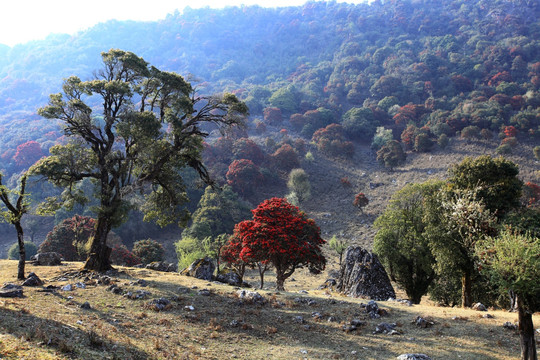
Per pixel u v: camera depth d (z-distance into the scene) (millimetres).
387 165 125125
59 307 15891
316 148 146625
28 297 17016
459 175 31875
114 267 29062
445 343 15383
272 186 122125
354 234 86625
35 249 82312
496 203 29141
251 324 17172
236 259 35188
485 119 135625
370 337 16281
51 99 25297
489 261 13711
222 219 92500
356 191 114250
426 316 19078
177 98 27750
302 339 15852
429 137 138250
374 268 27922
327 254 75938
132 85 28078
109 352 10945
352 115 169250
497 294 30734
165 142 26734
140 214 97375
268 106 197000
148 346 12547
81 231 57938
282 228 31297
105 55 26531
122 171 26312
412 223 35656
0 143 178125
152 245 69312
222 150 130625
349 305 21016
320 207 106750
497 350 14562
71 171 25453
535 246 12555
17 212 22297
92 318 14883
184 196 30625
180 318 17094
